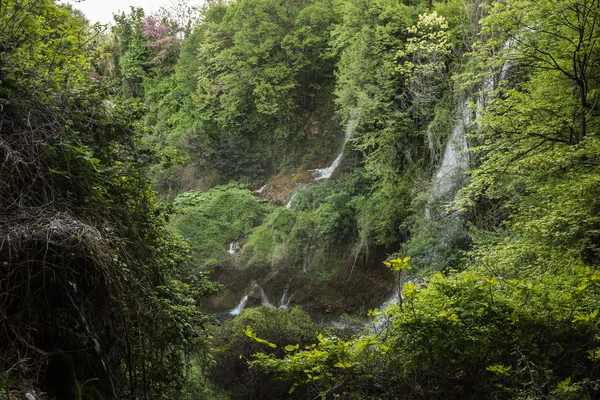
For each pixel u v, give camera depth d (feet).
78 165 16.35
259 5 97.71
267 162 101.40
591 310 17.03
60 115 17.06
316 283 68.74
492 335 16.90
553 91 36.94
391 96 70.85
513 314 16.16
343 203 72.90
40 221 14.39
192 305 23.88
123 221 19.25
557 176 35.83
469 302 17.94
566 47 35.63
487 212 51.21
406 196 65.10
